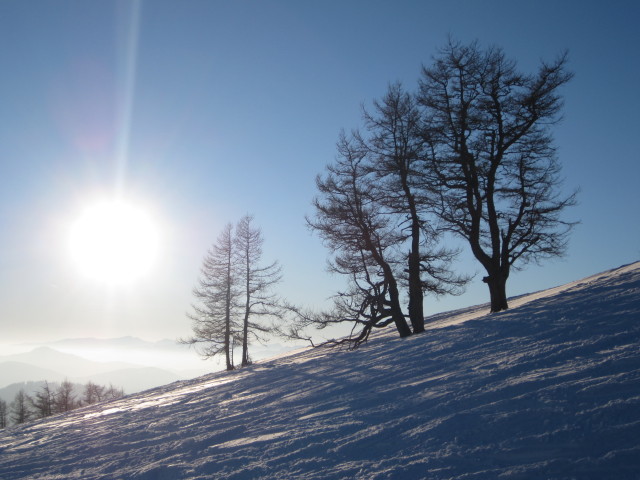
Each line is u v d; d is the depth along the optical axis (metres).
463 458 5.75
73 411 23.44
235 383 17.89
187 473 7.29
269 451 7.59
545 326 11.03
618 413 5.82
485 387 7.90
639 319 9.42
